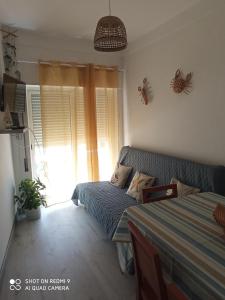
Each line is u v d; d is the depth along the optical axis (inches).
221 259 43.7
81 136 153.4
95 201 117.8
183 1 98.5
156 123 133.4
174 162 108.7
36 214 132.6
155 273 40.5
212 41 94.7
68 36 137.6
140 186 117.3
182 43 109.7
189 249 47.1
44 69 137.5
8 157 121.0
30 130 143.9
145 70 138.8
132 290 77.5
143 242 42.8
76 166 151.7
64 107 144.8
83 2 96.3
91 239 111.0
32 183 133.6
